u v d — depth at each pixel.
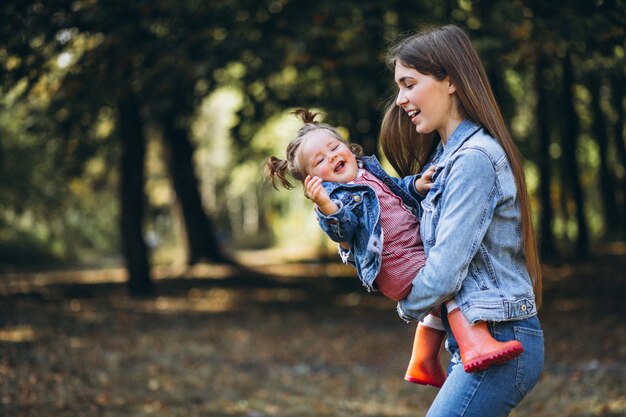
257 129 14.32
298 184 2.93
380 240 2.43
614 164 23.56
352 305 13.62
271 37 10.02
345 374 8.09
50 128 13.60
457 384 2.34
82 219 27.70
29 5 9.86
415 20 9.44
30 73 10.21
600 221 27.41
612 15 8.06
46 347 7.82
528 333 2.34
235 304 13.70
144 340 9.24
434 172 2.46
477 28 9.05
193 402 6.45
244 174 28.84
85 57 10.55
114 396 6.27
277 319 11.87
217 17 10.05
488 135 2.38
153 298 14.16
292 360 8.85
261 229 38.97
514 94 17.36
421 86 2.42
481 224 2.28
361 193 2.49
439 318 2.64
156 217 32.84
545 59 10.02
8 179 18.47
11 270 22.31
